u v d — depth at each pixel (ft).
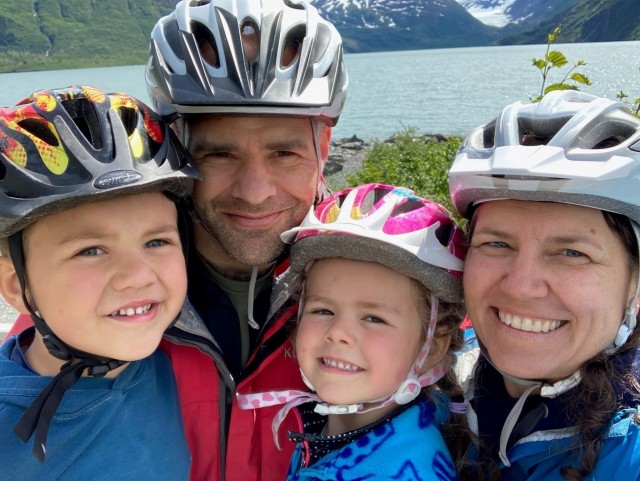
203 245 1.92
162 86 1.83
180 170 1.55
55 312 1.44
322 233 1.62
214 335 1.88
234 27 1.80
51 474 1.45
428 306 1.66
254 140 1.81
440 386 1.74
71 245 1.41
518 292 1.34
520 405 1.43
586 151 1.30
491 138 1.56
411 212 1.66
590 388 1.33
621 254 1.32
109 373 1.59
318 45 1.96
